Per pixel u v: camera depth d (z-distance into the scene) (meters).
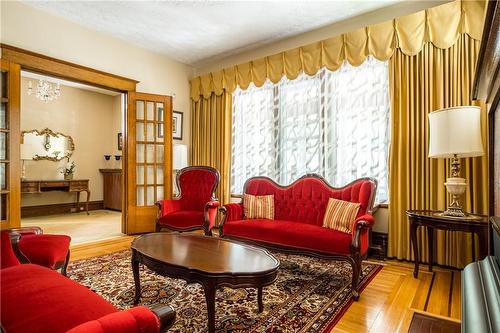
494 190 1.38
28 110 5.91
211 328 1.56
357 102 3.55
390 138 3.22
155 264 1.81
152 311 0.94
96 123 7.00
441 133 2.42
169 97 4.60
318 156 3.84
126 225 4.24
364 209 2.68
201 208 3.92
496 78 1.11
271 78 4.12
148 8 3.40
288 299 2.16
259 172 4.38
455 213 2.46
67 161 6.48
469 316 0.79
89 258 3.11
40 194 6.10
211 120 4.89
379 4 3.27
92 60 3.95
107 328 0.80
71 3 3.33
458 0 2.84
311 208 3.11
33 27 3.41
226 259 1.81
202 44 4.38
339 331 1.74
